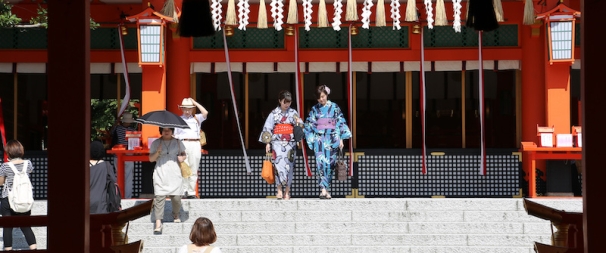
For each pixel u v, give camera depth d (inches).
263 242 436.5
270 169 492.4
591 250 177.8
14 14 547.8
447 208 468.1
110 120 625.9
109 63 597.3
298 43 593.0
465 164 591.8
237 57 596.4
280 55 596.7
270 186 593.9
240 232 450.9
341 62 597.0
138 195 583.8
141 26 525.7
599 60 177.6
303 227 451.5
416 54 593.3
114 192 405.1
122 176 530.0
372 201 470.6
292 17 504.7
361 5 584.7
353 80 609.9
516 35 589.3
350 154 581.6
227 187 594.2
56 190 181.3
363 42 597.9
